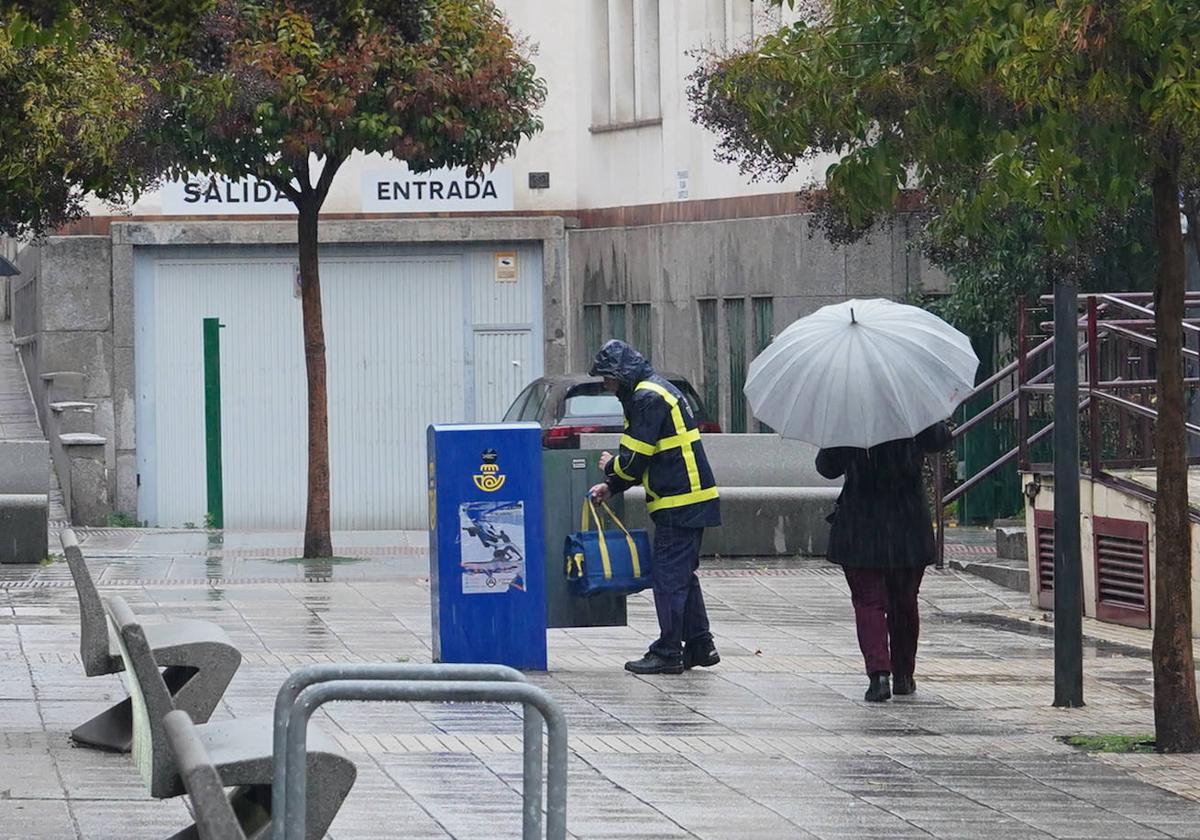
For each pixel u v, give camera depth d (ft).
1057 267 78.79
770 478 149.79
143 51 60.64
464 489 86.84
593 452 90.94
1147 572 106.63
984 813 59.93
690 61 194.39
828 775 65.62
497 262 203.21
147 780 46.32
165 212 196.85
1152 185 70.79
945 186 76.48
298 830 40.11
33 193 100.78
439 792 60.59
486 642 87.10
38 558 135.74
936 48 70.69
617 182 205.05
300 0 69.41
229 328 198.80
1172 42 64.54
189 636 63.52
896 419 79.77
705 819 58.13
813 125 75.20
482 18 144.05
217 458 198.80
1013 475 171.53
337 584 125.80
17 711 73.61
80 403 184.44
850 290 181.16
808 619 110.83
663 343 200.23
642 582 88.69
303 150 135.85
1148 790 64.03
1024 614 114.21
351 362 201.67
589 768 65.87
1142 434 112.27
